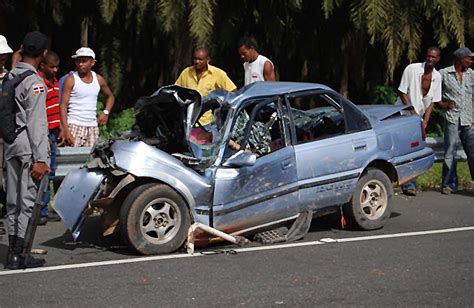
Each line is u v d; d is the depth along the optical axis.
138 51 14.56
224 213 8.51
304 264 7.88
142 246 8.17
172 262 7.96
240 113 8.89
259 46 14.70
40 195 7.66
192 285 7.14
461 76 12.09
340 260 8.05
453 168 12.16
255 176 8.66
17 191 7.80
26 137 7.69
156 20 13.20
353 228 9.55
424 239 9.05
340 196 9.23
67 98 10.71
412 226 9.81
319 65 15.11
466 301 6.68
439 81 12.14
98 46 14.27
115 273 7.55
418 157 9.95
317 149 9.07
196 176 8.39
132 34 14.29
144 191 8.17
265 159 8.73
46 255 8.32
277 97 9.02
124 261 8.01
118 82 14.29
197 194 8.38
